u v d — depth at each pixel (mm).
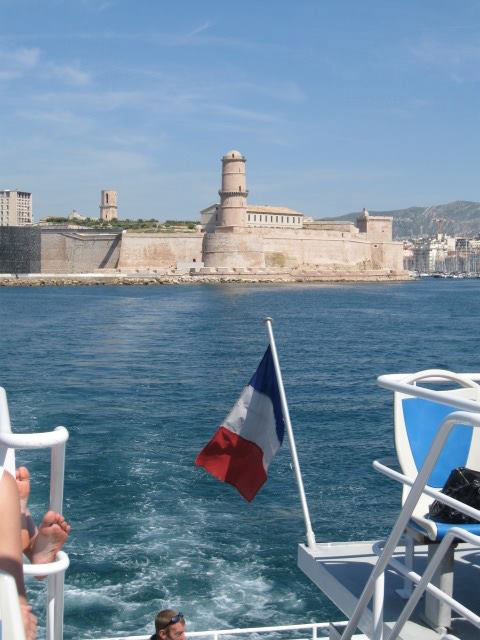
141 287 190125
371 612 6680
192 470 27047
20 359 62781
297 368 58500
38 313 113375
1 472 2484
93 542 20234
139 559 19250
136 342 77250
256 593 17672
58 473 3340
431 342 80812
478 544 4766
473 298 169625
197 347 73062
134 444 31156
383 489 25359
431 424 6852
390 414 38750
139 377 52781
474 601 6781
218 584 18062
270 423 9703
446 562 6316
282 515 22688
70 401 42500
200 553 19734
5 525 2400
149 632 15922
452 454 6859
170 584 17969
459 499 6164
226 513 22734
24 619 2490
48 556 3336
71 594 17406
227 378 52625
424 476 4648
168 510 22828
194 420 36969
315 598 17484
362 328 95625
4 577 2355
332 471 27484
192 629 16125
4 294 163250
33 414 38406
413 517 6195
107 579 18188
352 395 45094
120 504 23203
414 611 6703
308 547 8289
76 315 110438
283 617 16672
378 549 6551
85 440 31844
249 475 9797
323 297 160875
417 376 6730
